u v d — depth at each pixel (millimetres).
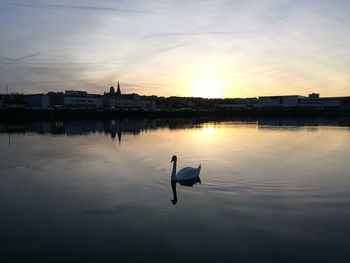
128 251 15336
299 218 18688
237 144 49906
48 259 14750
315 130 78125
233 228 17500
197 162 34375
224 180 26609
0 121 118688
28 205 21578
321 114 186500
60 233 17344
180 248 15523
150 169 31156
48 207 21156
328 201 21438
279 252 15023
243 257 14641
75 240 16531
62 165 33562
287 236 16531
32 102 185000
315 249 15258
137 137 61312
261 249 15297
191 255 14883
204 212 19766
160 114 178375
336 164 33188
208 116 191750
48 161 35844
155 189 24547
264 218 18734
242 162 34312
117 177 28266
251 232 17016
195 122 122312
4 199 22828
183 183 25938
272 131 76188
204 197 22484
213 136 63594
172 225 18047
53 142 53094
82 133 70000
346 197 22219
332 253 14898
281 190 23812
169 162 34500
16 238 16844
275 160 35469
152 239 16469
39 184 26438
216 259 14516
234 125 102000
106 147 46594
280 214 19281
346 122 114000
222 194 23062
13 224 18578
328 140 55219
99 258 14766
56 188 25250
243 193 23203
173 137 61469
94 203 21734
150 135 65688
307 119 142500
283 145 48594
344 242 15867
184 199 22156
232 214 19391
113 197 22875
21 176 29109
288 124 105188
